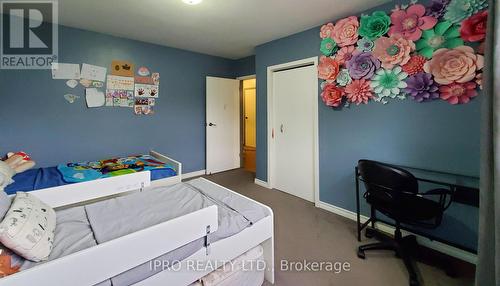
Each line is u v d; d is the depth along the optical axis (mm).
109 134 3242
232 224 1391
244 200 1692
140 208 1501
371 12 2289
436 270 1713
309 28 2816
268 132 3473
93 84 3064
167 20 2617
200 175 4246
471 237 1796
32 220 1065
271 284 1606
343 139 2557
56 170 2369
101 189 1815
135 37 3244
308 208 2822
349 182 2539
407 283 1591
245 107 6422
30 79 2666
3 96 2537
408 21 1965
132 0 2154
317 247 2016
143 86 3494
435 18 1832
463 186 1761
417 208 1669
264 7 2285
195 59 4047
